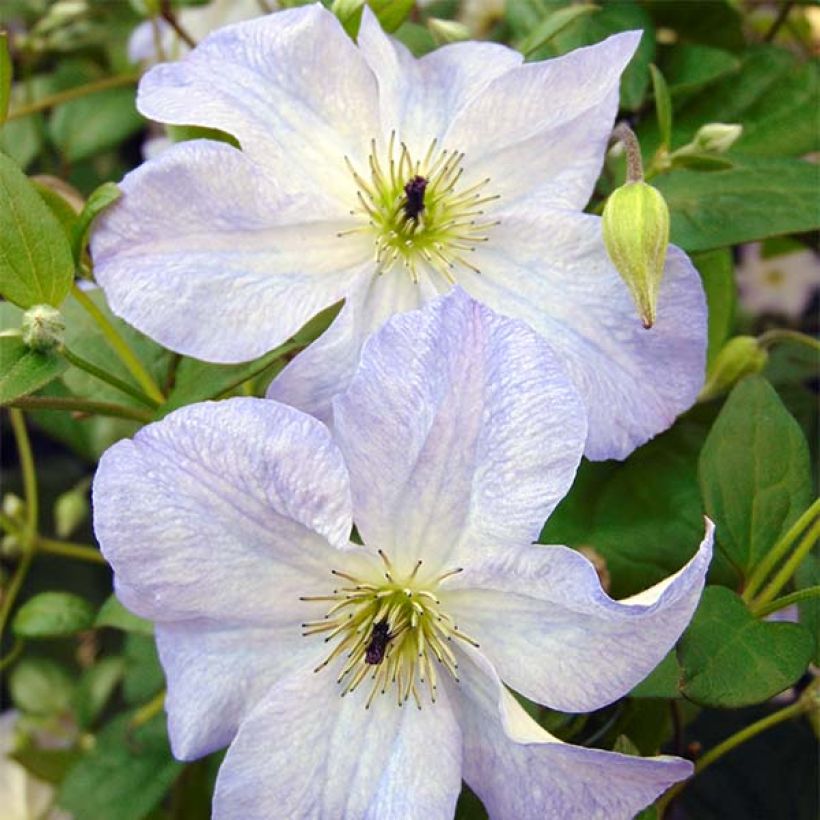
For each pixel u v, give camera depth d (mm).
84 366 218
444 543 195
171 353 236
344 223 212
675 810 292
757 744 286
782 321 376
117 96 358
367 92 213
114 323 250
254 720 194
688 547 235
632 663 182
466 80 223
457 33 247
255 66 210
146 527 186
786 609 279
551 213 211
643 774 178
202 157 202
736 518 220
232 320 204
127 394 235
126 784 285
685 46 274
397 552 197
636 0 279
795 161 248
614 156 268
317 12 208
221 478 187
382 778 195
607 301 207
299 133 212
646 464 244
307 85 211
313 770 194
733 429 222
